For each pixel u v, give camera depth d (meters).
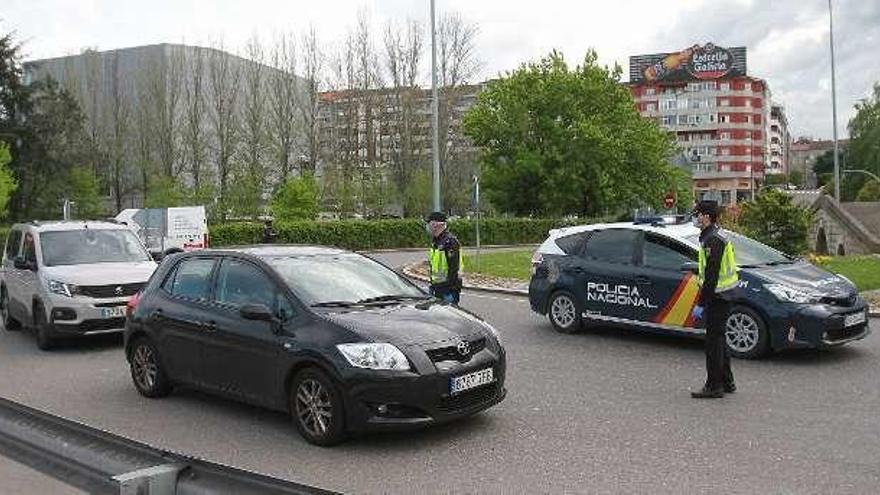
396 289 7.88
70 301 11.32
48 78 62.81
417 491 5.54
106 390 8.98
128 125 66.25
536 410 7.64
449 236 10.36
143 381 8.59
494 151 54.09
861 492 5.34
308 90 59.19
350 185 50.47
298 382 6.82
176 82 63.16
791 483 5.52
